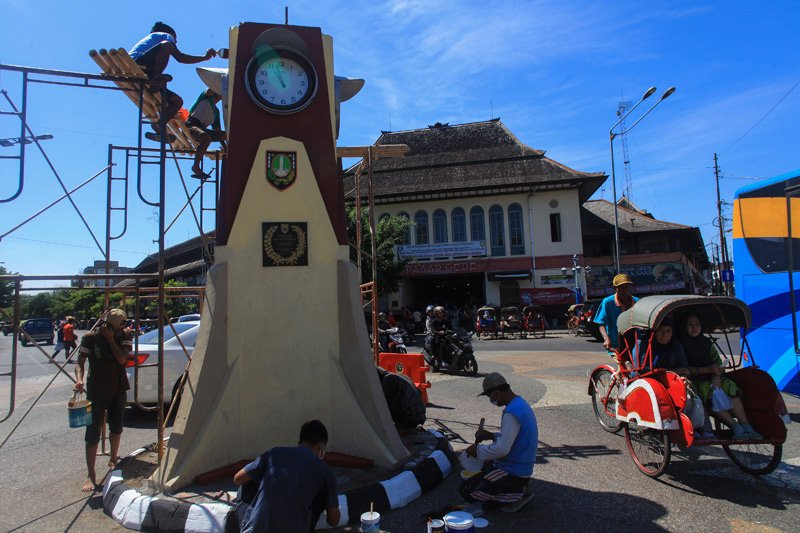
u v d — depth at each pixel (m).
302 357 5.12
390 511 4.17
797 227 7.00
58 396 10.55
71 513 4.30
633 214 37.09
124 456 5.71
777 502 4.25
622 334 5.81
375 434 4.93
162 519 3.88
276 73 5.28
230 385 4.79
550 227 31.12
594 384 6.92
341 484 4.39
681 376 4.78
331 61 5.59
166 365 7.93
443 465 4.95
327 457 4.94
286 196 5.21
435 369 12.96
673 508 4.16
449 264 31.61
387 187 33.34
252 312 5.00
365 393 5.03
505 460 4.16
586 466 5.22
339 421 5.10
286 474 2.82
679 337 5.30
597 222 34.50
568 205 30.95
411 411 6.09
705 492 4.49
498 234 31.59
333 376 5.16
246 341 4.95
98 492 4.79
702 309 5.57
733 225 8.10
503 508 4.14
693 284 36.25
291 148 5.26
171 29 5.52
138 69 4.83
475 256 31.50
